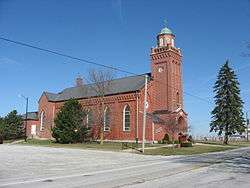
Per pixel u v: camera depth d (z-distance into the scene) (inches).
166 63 2691.9
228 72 2883.9
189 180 661.3
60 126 2480.3
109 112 2657.5
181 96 2753.4
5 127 3041.3
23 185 581.3
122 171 835.4
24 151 1616.6
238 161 1188.5
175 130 2413.9
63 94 3228.3
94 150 1814.7
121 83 2743.6
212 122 2906.0
